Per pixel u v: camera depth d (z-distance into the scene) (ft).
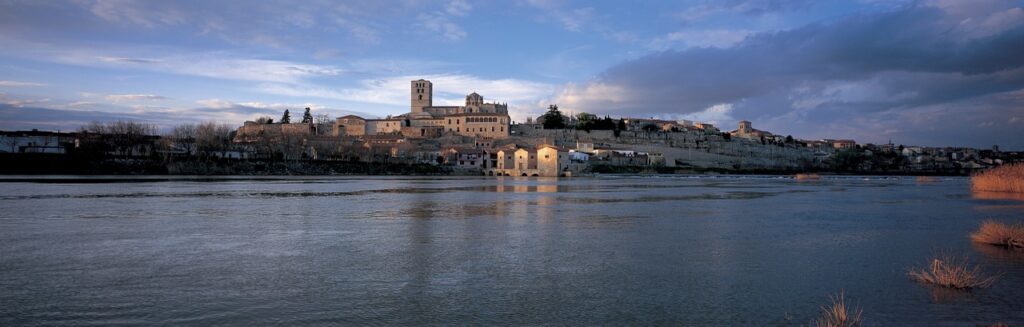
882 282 80.23
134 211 172.45
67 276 80.64
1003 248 109.81
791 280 81.71
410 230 134.51
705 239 122.21
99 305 65.92
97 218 152.66
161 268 86.89
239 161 563.48
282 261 93.56
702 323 61.62
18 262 90.58
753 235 128.98
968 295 72.54
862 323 61.26
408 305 67.67
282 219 156.25
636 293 74.08
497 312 65.31
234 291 73.05
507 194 285.43
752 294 73.61
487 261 95.09
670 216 173.06
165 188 291.38
